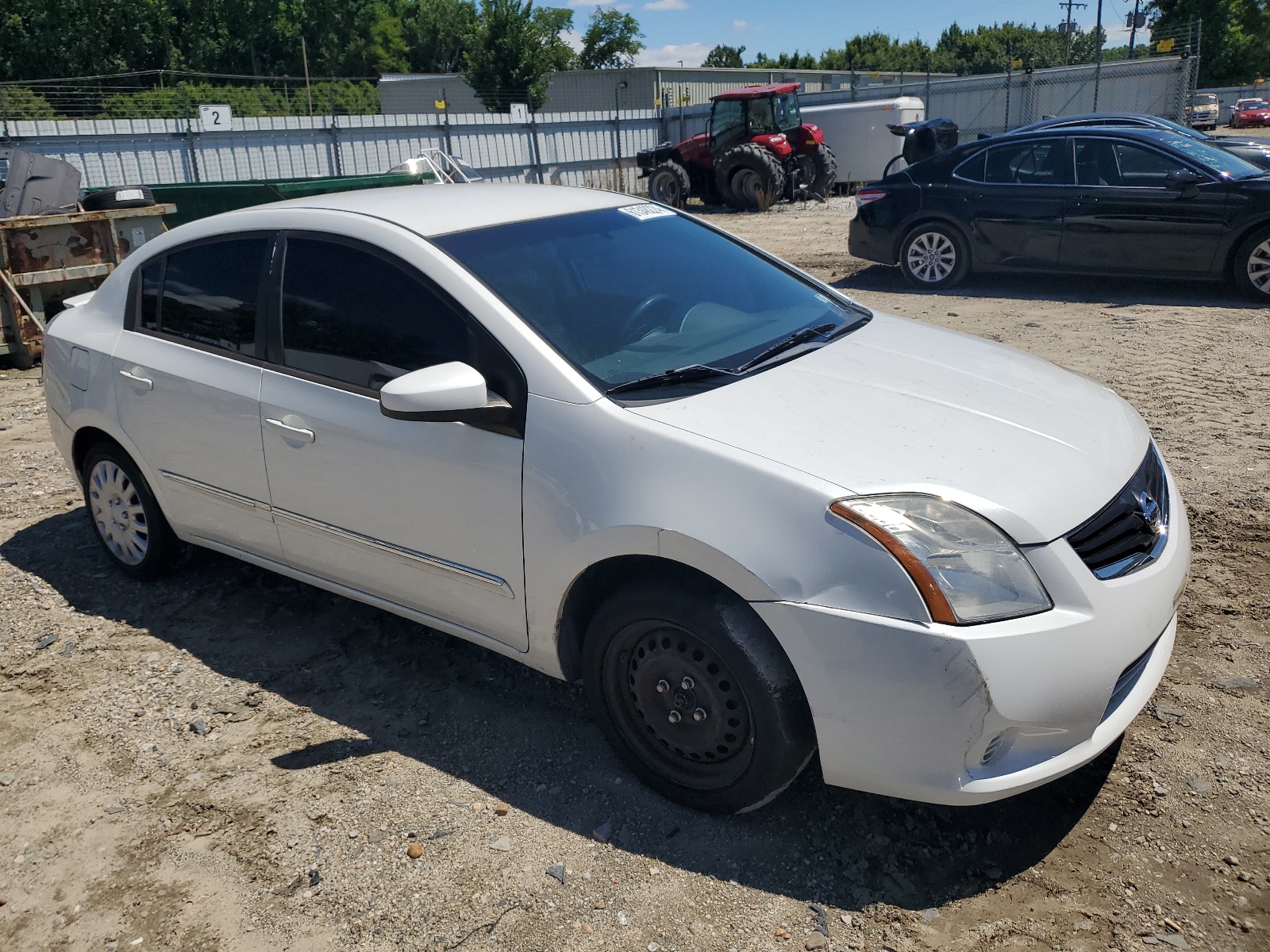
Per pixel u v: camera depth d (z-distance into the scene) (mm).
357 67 68875
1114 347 7590
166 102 33094
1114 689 2525
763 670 2498
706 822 2768
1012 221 9906
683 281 3486
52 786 3057
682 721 2717
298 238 3467
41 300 8852
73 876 2688
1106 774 2859
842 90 28000
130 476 4129
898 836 2674
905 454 2564
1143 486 2764
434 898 2539
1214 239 8930
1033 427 2775
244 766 3104
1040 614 2365
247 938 2453
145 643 3883
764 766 2584
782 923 2408
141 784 3045
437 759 3102
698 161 21250
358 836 2773
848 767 2469
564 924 2436
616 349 2996
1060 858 2566
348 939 2432
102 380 4039
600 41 61719
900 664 2316
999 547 2377
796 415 2717
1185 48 26578
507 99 38344
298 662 3703
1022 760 2408
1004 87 26297
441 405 2732
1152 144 9227
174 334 3848
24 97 29266
